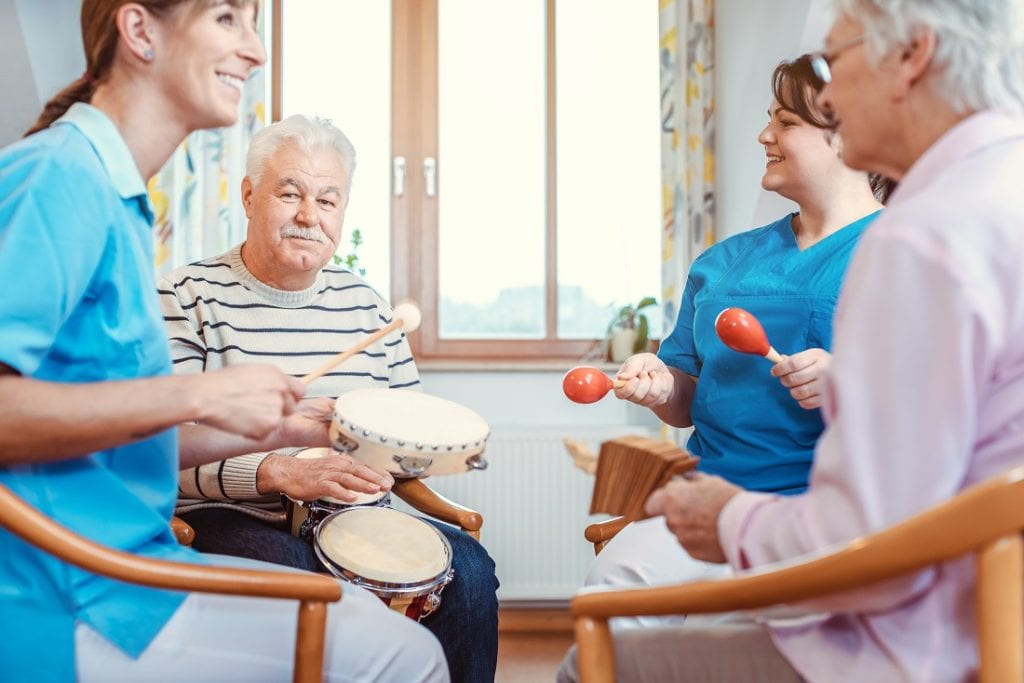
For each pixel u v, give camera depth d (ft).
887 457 2.70
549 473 11.36
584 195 12.42
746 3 10.80
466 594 6.11
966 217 2.74
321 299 6.74
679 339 6.42
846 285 2.98
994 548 2.48
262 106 11.35
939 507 2.52
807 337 5.43
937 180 2.94
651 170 12.43
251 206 6.46
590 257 12.41
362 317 6.87
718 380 5.76
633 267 12.40
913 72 3.16
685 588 3.07
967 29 3.04
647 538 5.46
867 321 2.79
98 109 3.96
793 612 3.69
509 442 11.35
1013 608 2.46
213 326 6.36
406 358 7.07
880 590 2.79
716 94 11.75
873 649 3.01
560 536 11.34
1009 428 2.76
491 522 11.32
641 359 5.90
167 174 10.80
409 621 4.29
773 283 5.66
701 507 3.29
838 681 3.08
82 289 3.51
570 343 12.23
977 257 2.69
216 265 6.57
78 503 3.60
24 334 3.27
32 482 3.51
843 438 2.77
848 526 2.76
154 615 3.62
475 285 12.33
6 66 8.65
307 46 12.11
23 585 3.45
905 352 2.71
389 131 12.17
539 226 12.41
